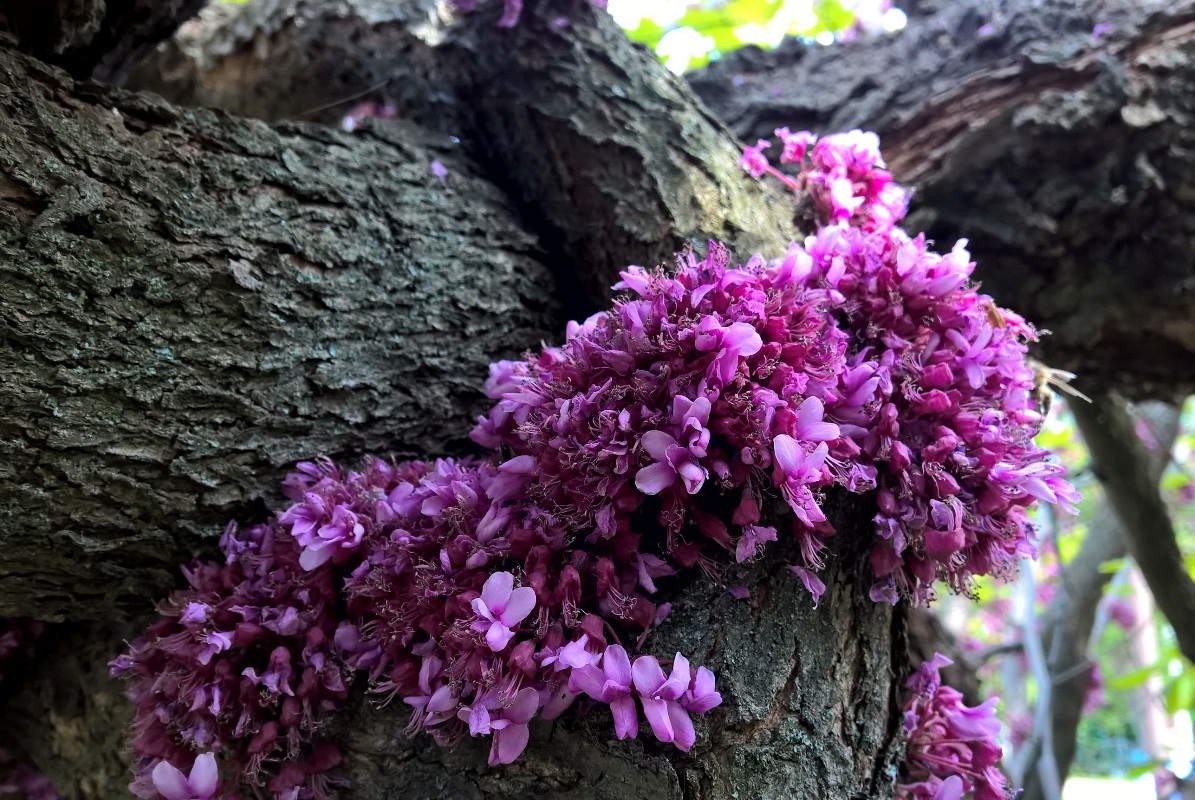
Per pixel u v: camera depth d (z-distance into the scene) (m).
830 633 0.21
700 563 0.20
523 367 0.21
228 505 0.22
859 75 0.38
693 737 0.17
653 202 0.28
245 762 0.21
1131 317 0.33
